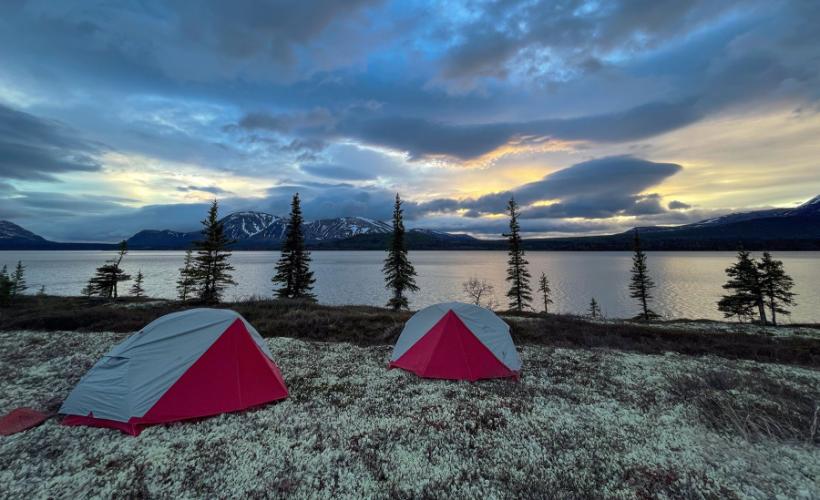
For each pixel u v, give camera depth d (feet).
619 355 39.22
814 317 140.97
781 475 16.43
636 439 19.75
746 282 121.70
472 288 176.45
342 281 239.50
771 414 22.00
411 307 150.71
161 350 22.34
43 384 27.02
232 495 14.79
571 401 25.17
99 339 41.57
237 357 23.75
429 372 29.32
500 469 16.78
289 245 113.70
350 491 15.11
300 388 27.04
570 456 17.93
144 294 167.94
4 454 17.54
